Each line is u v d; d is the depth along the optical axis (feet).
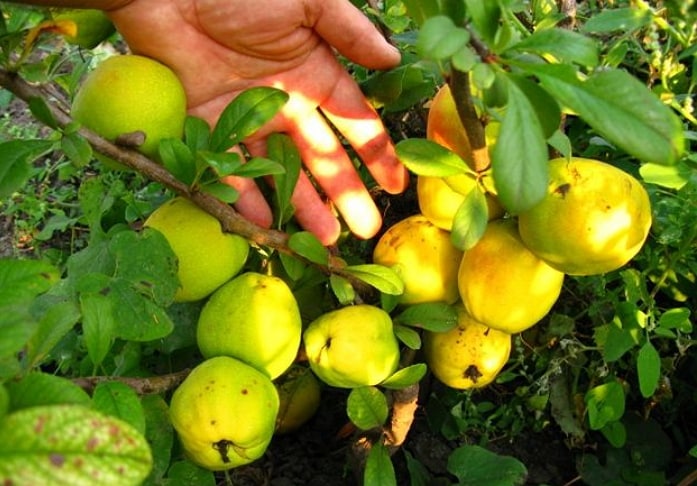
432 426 1.42
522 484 1.33
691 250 1.26
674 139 0.68
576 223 0.97
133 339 1.01
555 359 1.32
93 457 0.48
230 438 1.02
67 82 1.40
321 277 1.26
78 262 1.19
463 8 0.74
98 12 1.19
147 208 1.47
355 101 1.25
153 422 1.08
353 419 1.15
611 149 1.38
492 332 1.23
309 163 1.27
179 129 1.15
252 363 1.10
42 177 2.08
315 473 1.41
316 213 1.26
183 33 1.14
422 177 1.16
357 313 1.12
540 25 1.09
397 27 1.34
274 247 1.19
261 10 1.11
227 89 1.21
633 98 0.69
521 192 0.69
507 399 1.47
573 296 1.40
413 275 1.19
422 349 1.31
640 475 1.31
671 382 1.38
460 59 0.68
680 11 0.73
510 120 0.70
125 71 1.08
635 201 0.99
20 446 0.47
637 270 1.34
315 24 1.17
